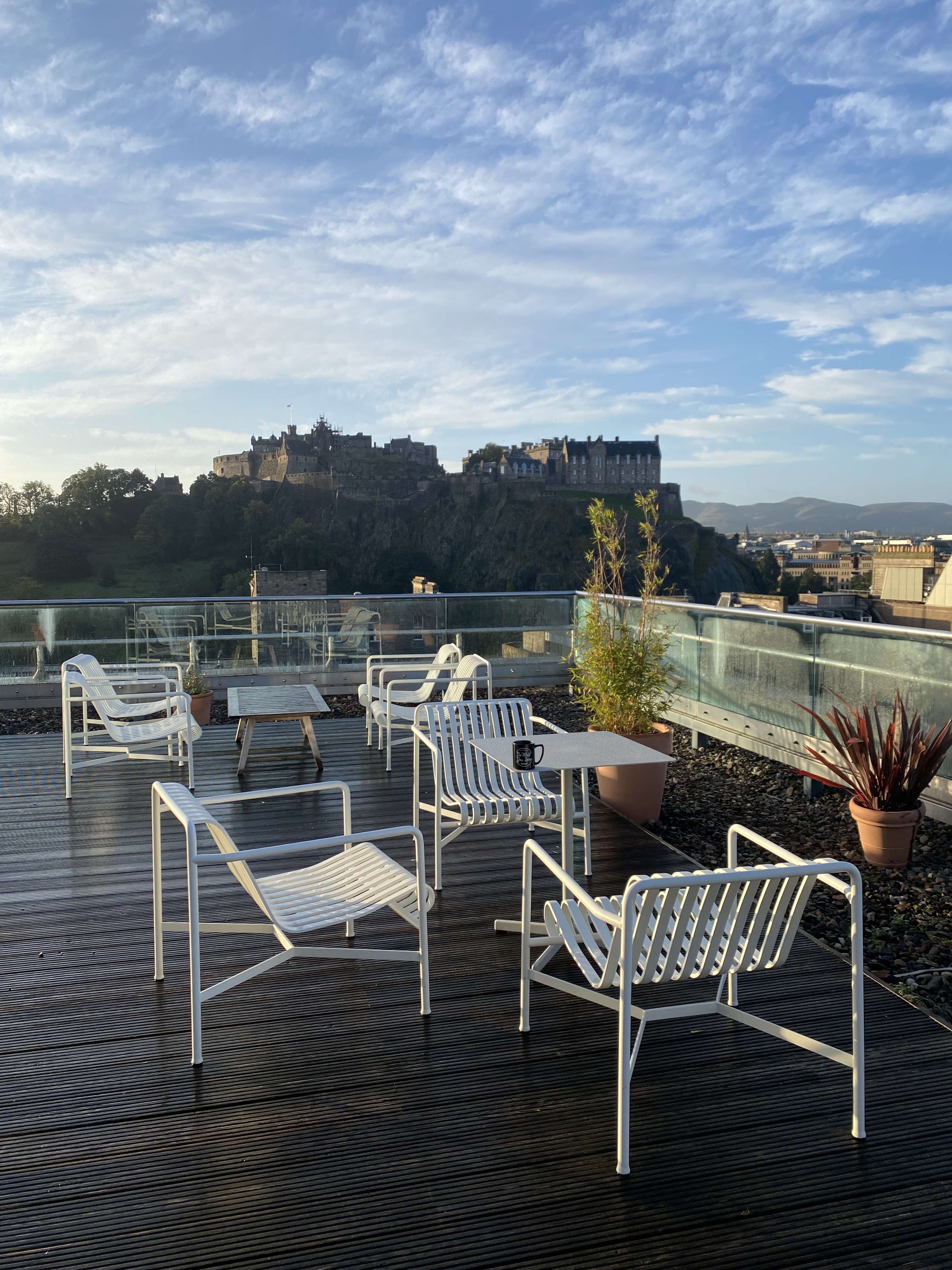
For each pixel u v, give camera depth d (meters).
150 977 3.21
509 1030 2.84
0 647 9.16
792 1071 2.61
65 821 5.17
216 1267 1.87
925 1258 1.91
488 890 4.07
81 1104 2.44
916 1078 2.57
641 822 5.27
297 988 3.12
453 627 10.05
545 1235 1.97
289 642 9.85
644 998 3.04
